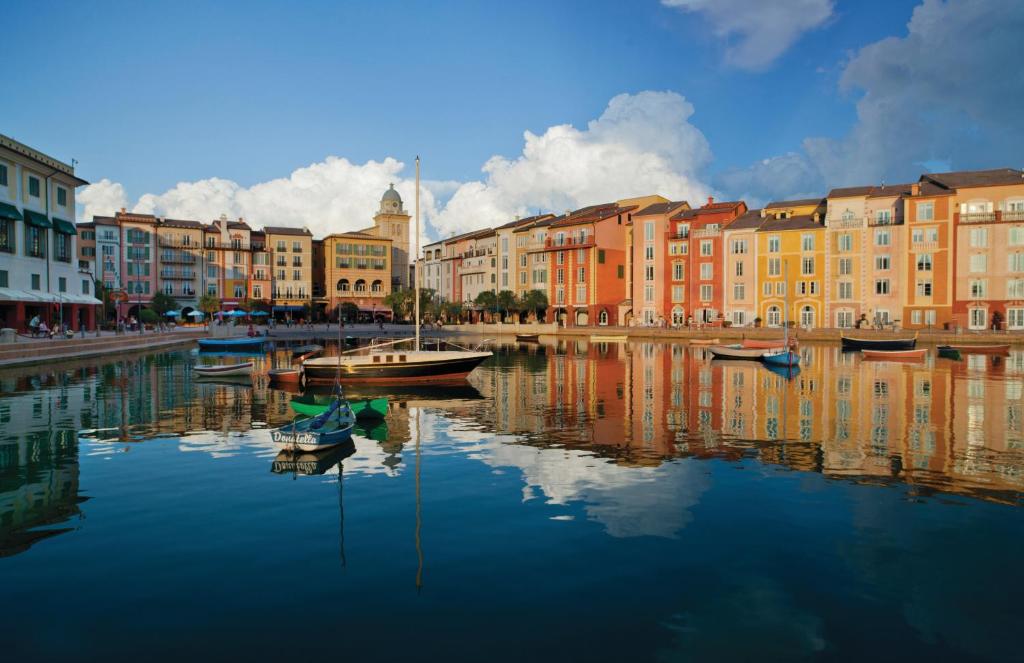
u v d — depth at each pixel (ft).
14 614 31.68
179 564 37.50
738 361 182.09
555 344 276.00
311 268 433.07
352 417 75.92
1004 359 186.80
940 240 276.41
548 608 32.63
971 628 31.35
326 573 36.35
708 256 334.03
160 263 390.01
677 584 35.40
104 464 60.49
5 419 85.51
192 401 102.83
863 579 36.19
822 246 303.07
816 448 68.08
